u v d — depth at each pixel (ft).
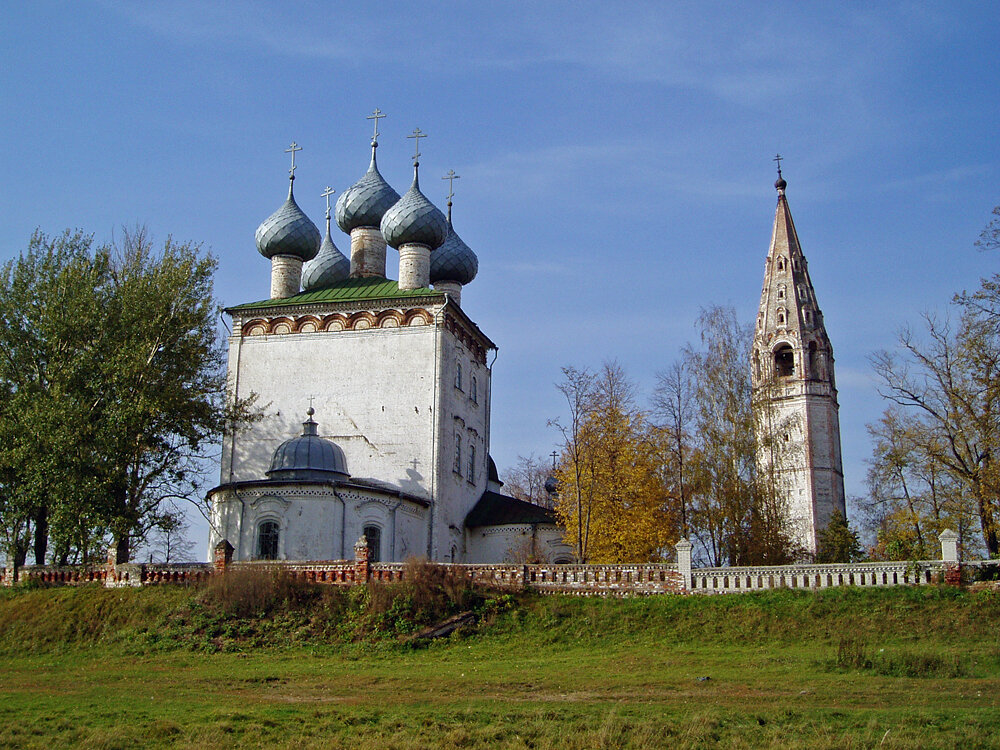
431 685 83.92
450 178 209.77
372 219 194.29
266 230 187.62
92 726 68.69
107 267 148.66
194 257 151.64
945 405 145.07
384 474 164.76
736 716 68.33
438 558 161.58
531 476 264.52
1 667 106.52
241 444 170.30
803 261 297.74
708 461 148.05
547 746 61.41
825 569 110.11
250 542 144.77
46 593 127.54
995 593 103.30
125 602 120.06
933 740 60.64
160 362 145.07
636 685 81.46
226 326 176.14
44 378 142.20
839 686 78.23
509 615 111.55
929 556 139.03
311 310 174.70
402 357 169.37
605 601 113.50
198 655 105.81
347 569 118.11
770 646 99.19
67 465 131.03
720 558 146.20
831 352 291.17
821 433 279.49
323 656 103.40
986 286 130.21
